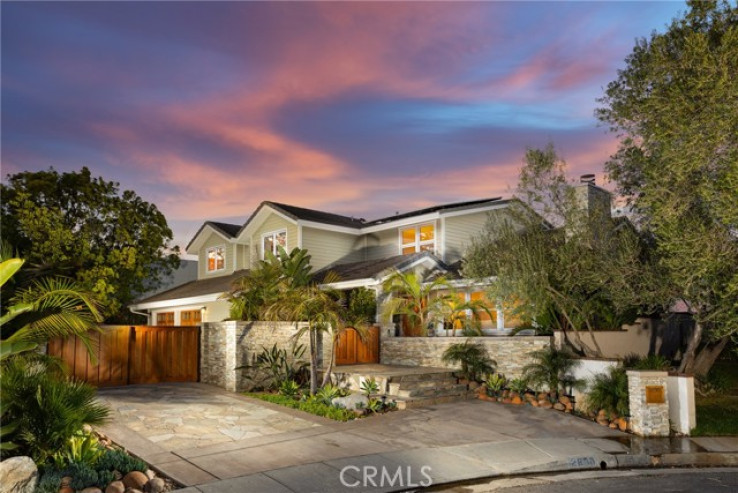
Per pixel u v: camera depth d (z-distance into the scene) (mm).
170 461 8141
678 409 11531
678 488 7793
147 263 26172
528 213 16188
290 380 15031
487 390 14281
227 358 14781
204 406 12281
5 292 9898
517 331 17312
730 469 9008
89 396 7781
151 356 15734
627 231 13984
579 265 14742
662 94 11547
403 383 14094
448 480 7961
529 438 10406
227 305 23594
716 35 11734
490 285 16469
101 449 7988
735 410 13258
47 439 7082
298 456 8617
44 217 21078
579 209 15219
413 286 18469
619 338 16688
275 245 25125
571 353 14266
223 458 8383
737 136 10172
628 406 11703
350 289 21203
